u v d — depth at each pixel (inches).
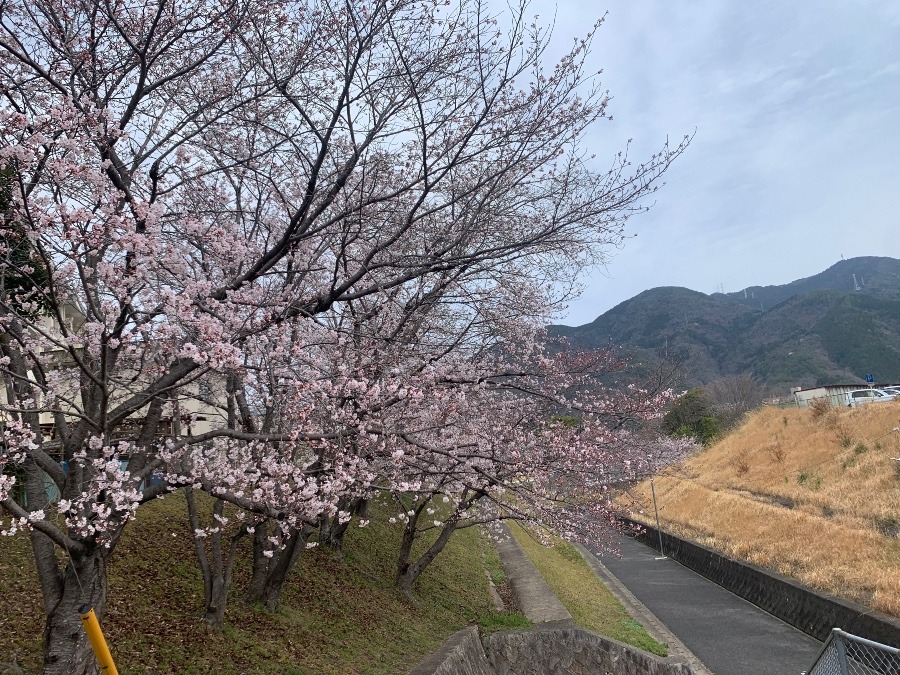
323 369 286.2
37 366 219.6
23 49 223.5
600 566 972.6
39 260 212.8
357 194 315.3
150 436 234.5
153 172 224.4
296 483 241.1
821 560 703.7
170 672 255.3
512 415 395.2
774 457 1123.3
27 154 178.9
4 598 278.7
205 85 295.9
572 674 478.6
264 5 252.2
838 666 249.6
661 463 749.9
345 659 335.9
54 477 208.4
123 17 252.1
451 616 507.2
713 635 636.1
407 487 260.7
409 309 304.5
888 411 992.2
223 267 269.1
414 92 248.4
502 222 293.1
